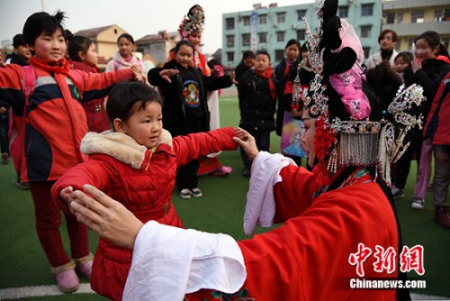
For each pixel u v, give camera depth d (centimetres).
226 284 76
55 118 210
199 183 431
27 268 247
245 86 439
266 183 148
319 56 106
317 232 85
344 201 94
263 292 79
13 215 335
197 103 371
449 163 308
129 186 147
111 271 145
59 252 221
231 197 381
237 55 4281
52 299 214
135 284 77
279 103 435
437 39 331
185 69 366
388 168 110
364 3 2970
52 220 218
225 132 178
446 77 303
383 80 111
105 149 141
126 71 241
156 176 153
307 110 122
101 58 2388
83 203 79
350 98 103
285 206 146
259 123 442
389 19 2912
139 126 147
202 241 80
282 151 419
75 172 123
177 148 167
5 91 198
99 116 366
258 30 4006
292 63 419
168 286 75
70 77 222
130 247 79
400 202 372
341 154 110
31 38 209
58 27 212
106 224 78
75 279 222
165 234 79
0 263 253
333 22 102
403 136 109
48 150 209
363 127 105
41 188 213
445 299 210
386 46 439
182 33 426
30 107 206
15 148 219
